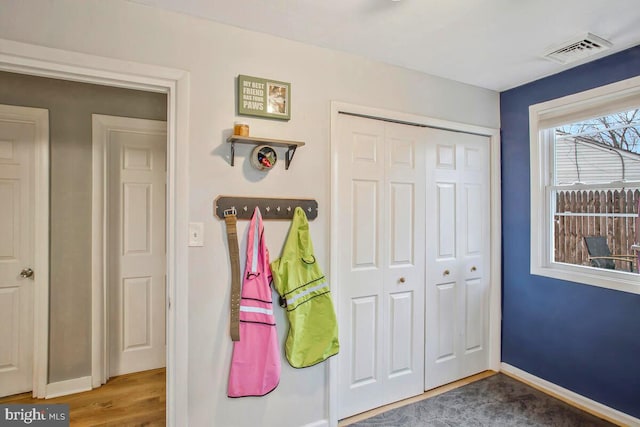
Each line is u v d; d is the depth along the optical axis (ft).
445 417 6.84
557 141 7.94
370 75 6.95
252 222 5.71
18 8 4.47
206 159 5.47
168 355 5.35
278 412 5.98
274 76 5.98
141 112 8.49
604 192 7.07
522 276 8.38
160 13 5.19
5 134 7.20
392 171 7.34
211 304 5.50
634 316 6.42
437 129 7.98
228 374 5.59
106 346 8.25
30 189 7.40
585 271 7.32
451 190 8.20
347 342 6.80
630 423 6.44
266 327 5.62
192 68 5.38
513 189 8.58
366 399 7.02
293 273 5.87
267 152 5.74
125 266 8.58
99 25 4.84
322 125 6.42
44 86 7.43
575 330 7.31
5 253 7.30
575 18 5.42
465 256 8.41
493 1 4.96
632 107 6.47
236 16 5.39
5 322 7.36
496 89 8.66
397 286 7.41
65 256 7.67
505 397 7.58
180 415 5.28
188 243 5.35
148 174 8.76
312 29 5.78
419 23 5.57
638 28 5.71
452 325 8.22
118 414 6.91
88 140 7.88
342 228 6.74
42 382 7.45
